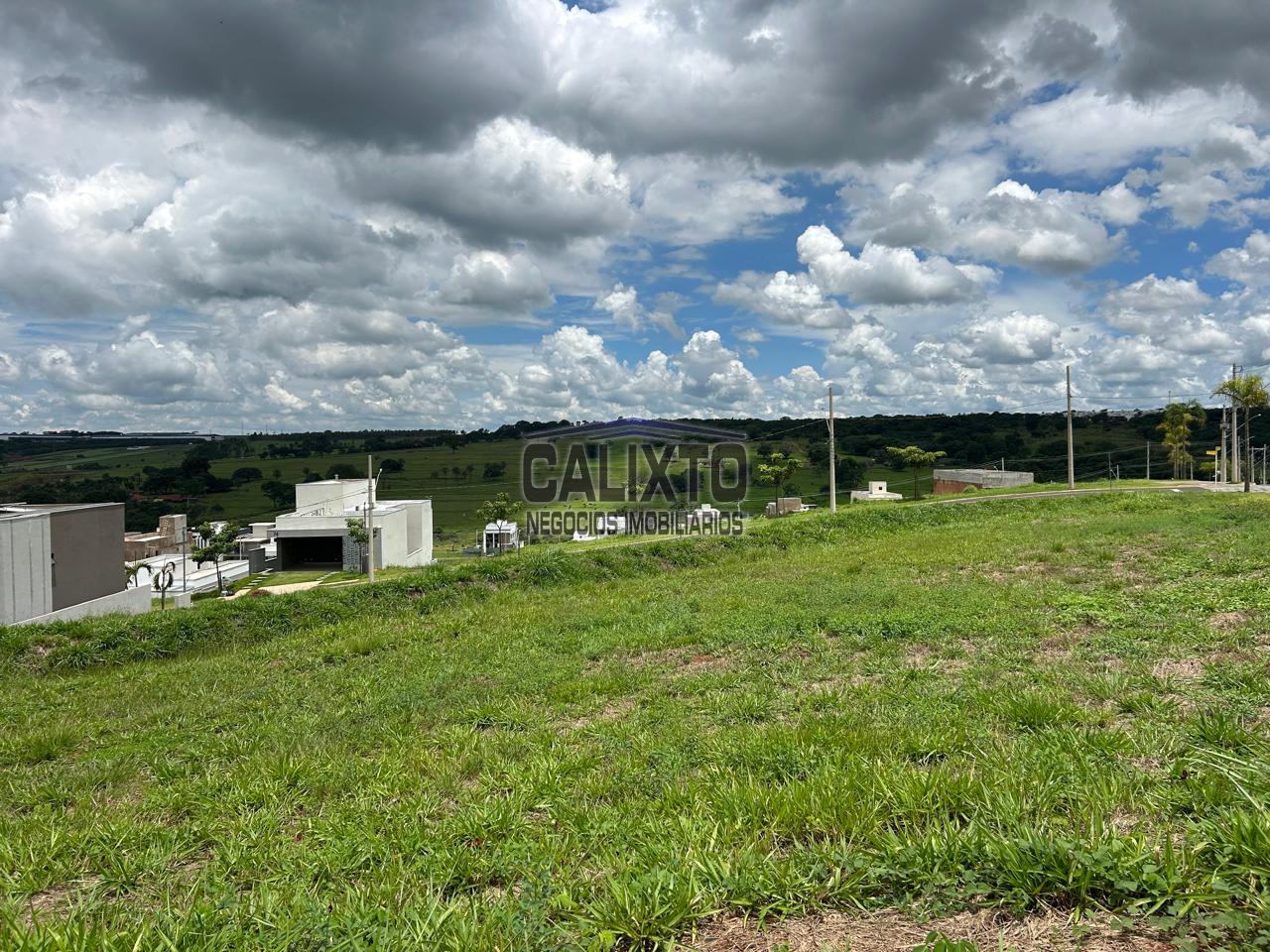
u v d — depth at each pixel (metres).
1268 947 2.31
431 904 3.08
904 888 2.94
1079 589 10.79
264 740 7.21
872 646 8.65
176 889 3.90
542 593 17.73
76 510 28.86
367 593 17.00
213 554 49.59
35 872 4.09
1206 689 5.59
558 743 6.04
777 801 3.88
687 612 12.37
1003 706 5.55
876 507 29.42
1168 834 2.90
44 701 10.41
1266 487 44.00
